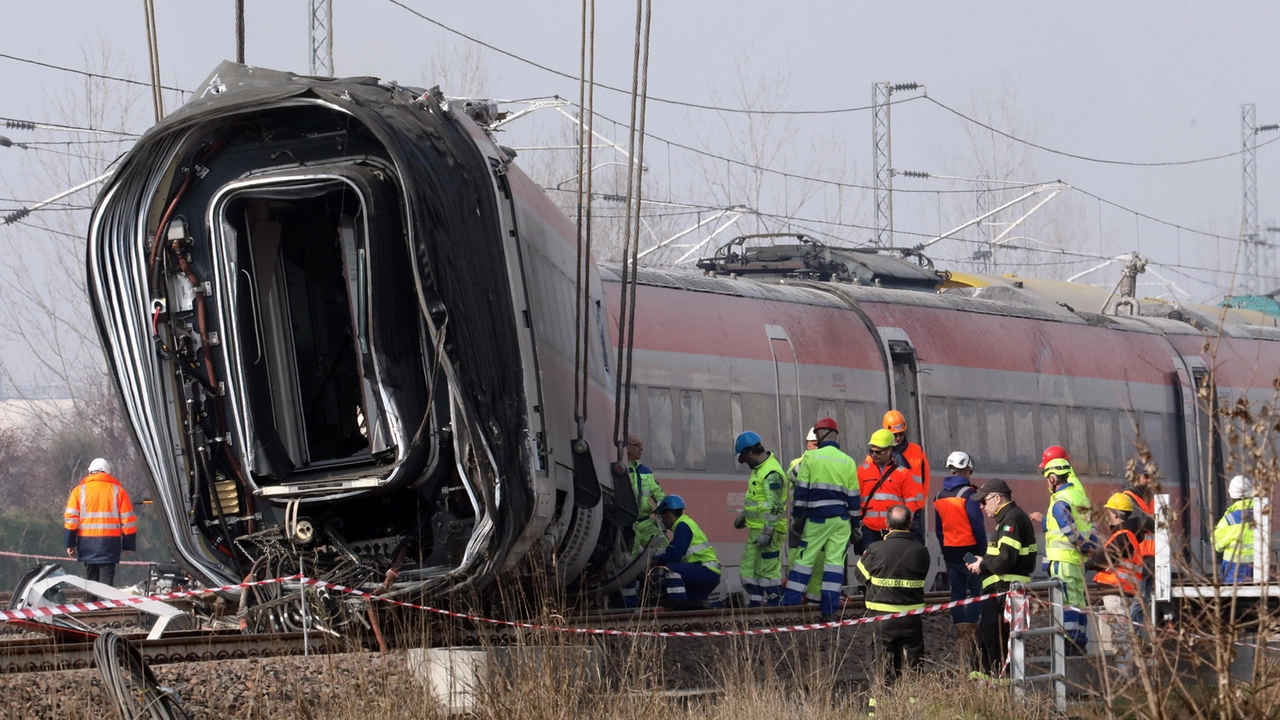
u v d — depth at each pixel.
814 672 40.31
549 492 36.88
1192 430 94.06
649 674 36.59
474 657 32.41
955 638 51.06
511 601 38.09
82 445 157.00
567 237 45.44
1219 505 94.56
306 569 37.50
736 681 38.28
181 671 31.30
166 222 38.34
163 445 38.59
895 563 41.41
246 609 37.72
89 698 28.45
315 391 39.47
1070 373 87.88
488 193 37.69
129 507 69.38
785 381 71.31
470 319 35.12
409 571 36.75
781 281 80.81
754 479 54.78
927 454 77.62
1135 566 32.38
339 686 31.47
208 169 38.31
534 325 38.66
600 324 48.06
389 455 36.38
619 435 43.25
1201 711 29.33
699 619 45.69
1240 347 100.94
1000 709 37.06
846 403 74.44
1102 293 105.50
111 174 37.78
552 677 32.72
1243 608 37.22
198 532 38.84
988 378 82.38
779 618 47.50
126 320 38.59
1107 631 36.88
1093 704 31.64
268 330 38.41
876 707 38.00
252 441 37.72
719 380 67.94
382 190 35.81
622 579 45.84
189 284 38.47
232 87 38.19
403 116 36.31
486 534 34.69
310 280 39.56
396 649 34.34
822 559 53.22
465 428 35.03
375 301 35.38
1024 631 38.78
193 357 38.53
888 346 77.38
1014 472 83.06
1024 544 44.16
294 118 37.72
